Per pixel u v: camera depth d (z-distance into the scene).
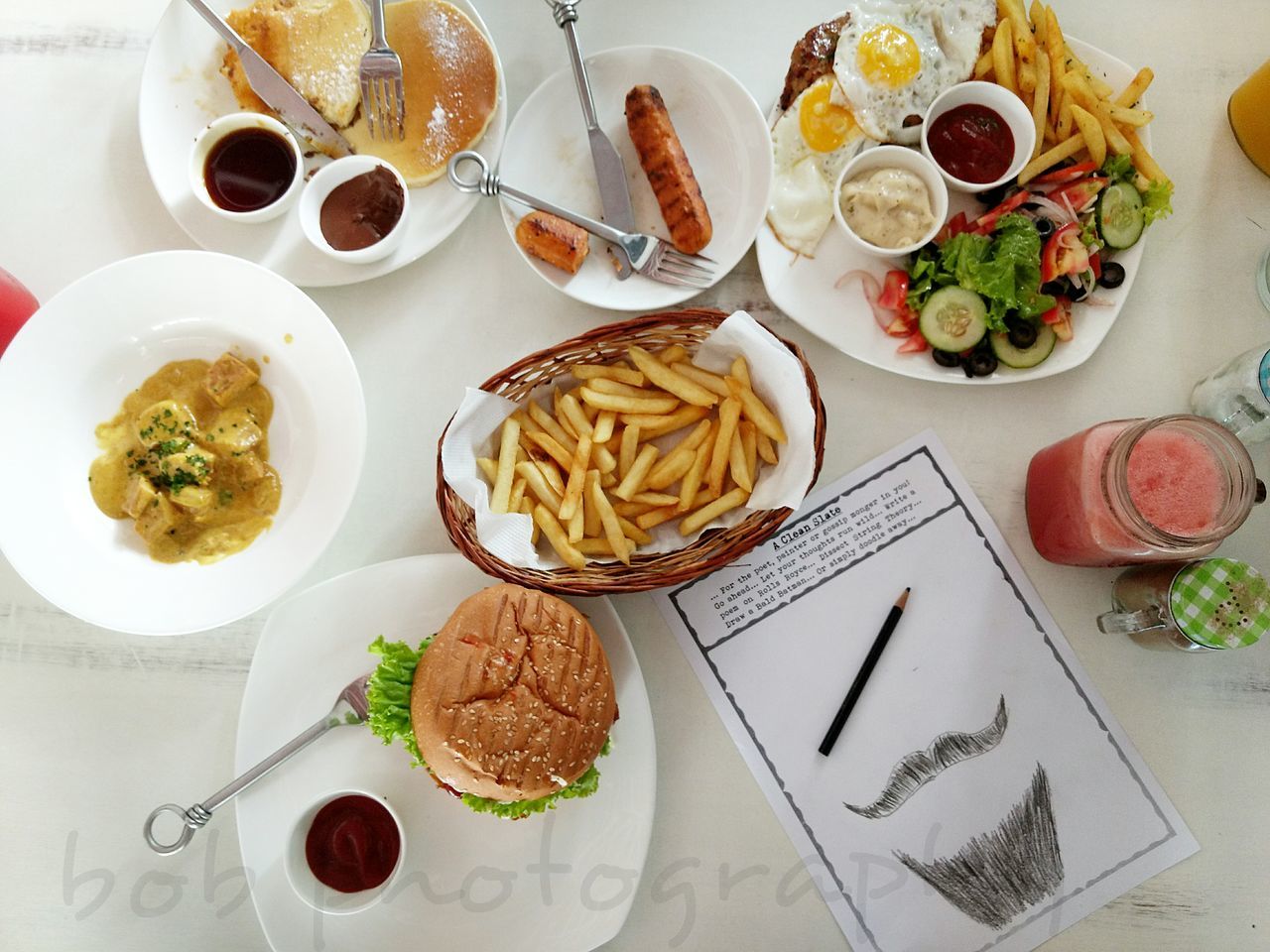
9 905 1.48
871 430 1.58
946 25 1.54
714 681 1.51
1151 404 1.59
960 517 1.56
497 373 1.46
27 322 1.43
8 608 1.53
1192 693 1.52
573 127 1.60
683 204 1.50
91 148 1.62
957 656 1.52
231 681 1.52
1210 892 1.47
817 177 1.57
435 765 1.31
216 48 1.58
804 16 1.66
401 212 1.51
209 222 1.55
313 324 1.46
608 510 1.39
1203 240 1.62
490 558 1.36
